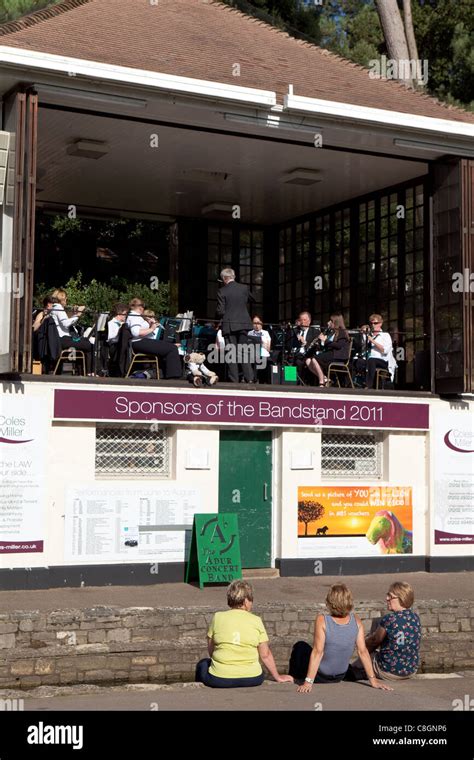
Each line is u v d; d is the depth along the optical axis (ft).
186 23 63.98
